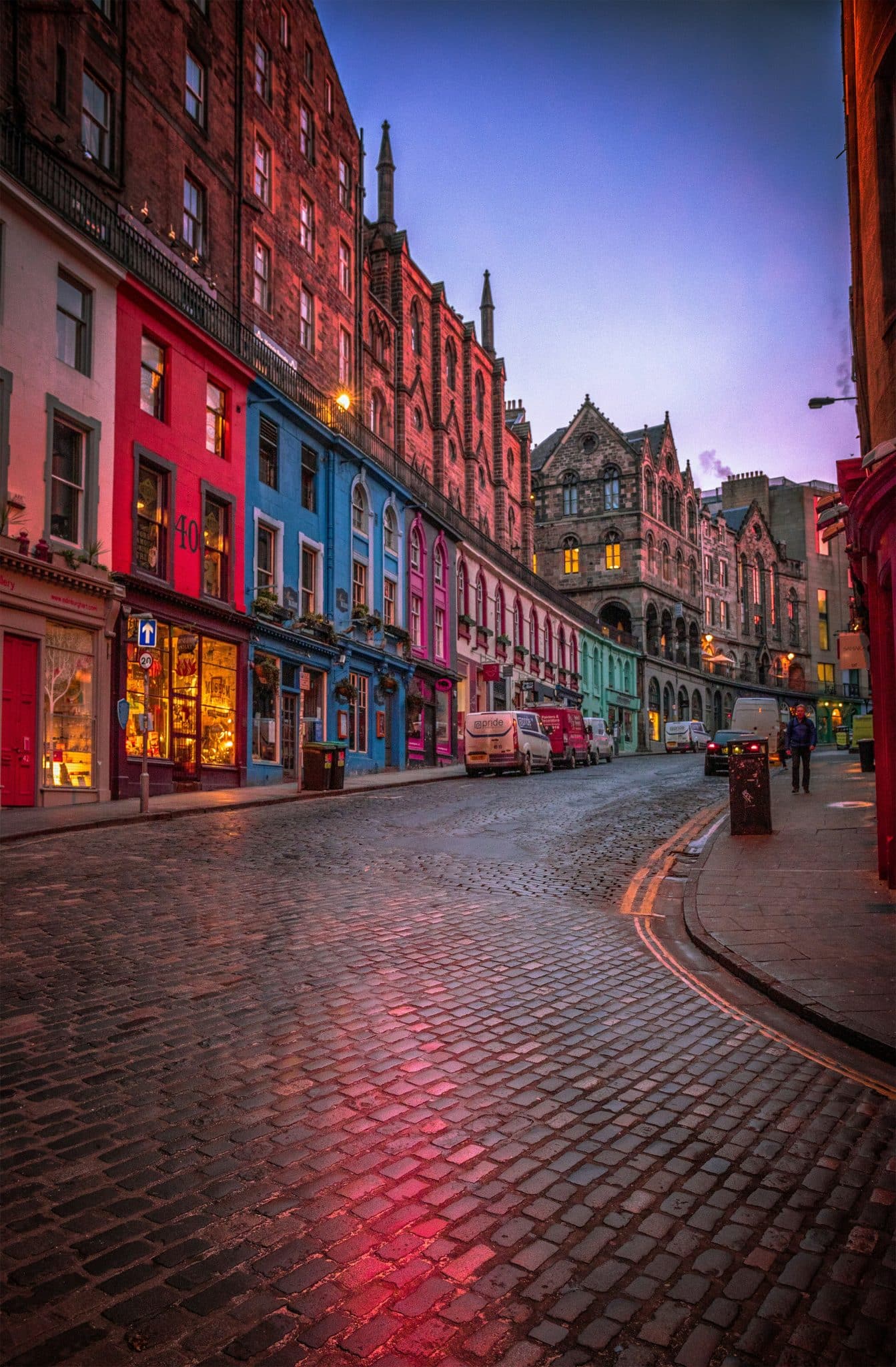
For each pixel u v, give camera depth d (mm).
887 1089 4754
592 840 14188
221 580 23328
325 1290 3072
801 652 98062
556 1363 2738
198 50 25297
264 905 8938
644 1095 4695
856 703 101000
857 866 10695
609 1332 2875
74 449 18344
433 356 44250
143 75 22734
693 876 10734
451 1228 3451
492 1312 2967
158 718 20422
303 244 31109
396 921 8461
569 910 9312
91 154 20938
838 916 8312
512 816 17031
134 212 22109
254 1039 5398
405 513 35625
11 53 18391
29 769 16672
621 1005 6219
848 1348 2799
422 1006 6066
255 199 27453
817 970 6676
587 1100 4625
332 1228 3445
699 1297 3045
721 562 86812
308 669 27453
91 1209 3566
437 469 44000
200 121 25438
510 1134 4238
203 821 15547
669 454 77188
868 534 9422
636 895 10102
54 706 17391
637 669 70312
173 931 7805
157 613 20172
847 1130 4270
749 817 13625
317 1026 5629
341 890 9836
